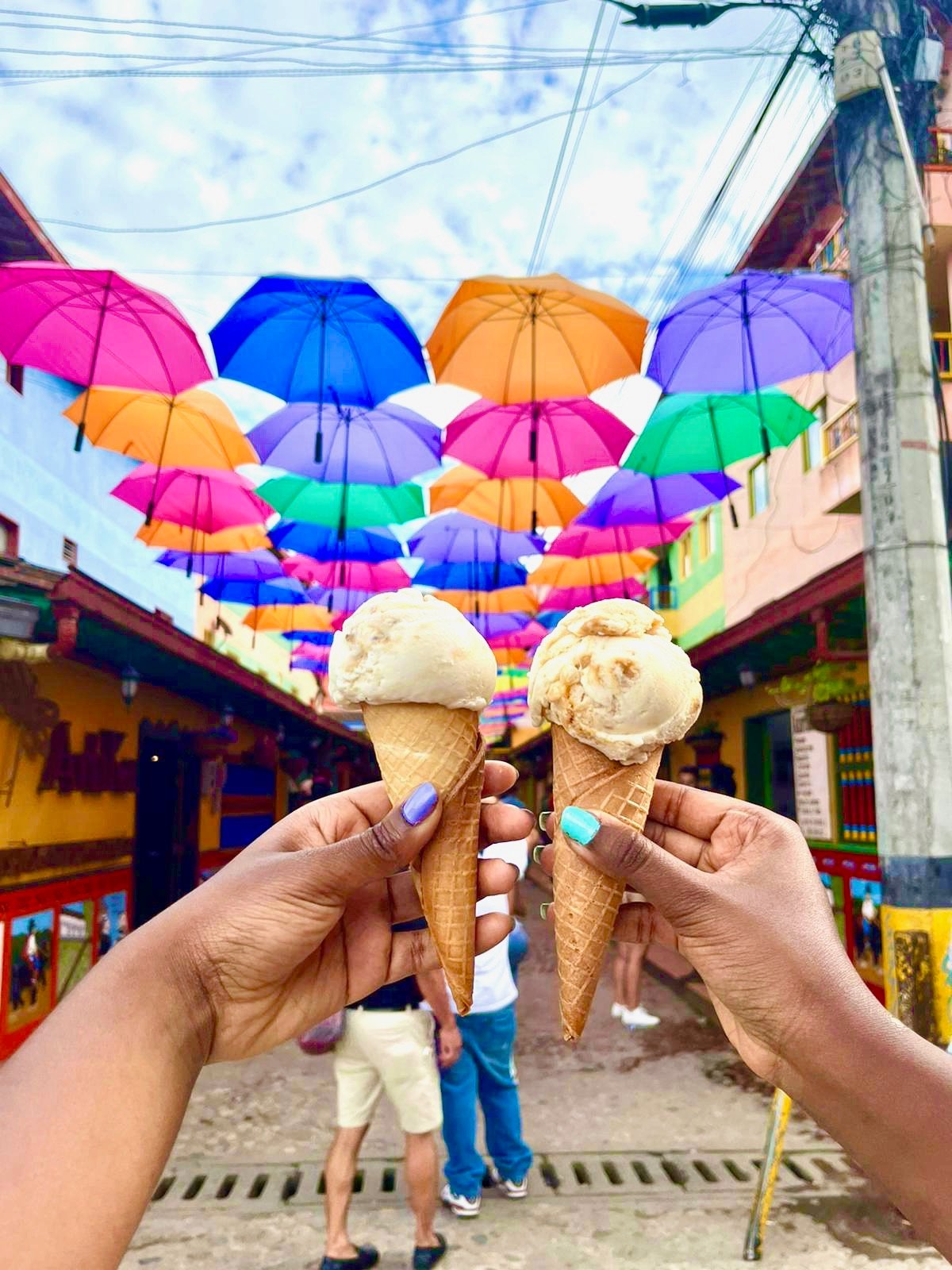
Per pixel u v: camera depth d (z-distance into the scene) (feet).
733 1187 14.64
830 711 26.08
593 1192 14.49
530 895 60.70
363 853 4.52
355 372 18.11
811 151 25.00
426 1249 12.14
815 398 31.96
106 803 28.37
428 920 5.62
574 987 5.57
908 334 16.33
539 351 17.44
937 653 15.53
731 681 37.17
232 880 4.72
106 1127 3.52
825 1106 4.09
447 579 34.14
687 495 26.78
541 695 5.84
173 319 16.97
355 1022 12.19
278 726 47.21
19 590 18.16
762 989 4.29
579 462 23.32
